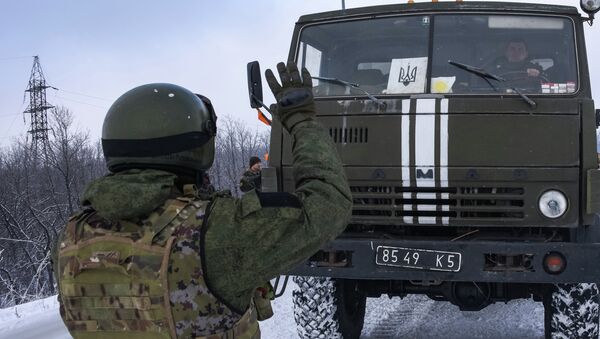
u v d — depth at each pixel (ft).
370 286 14.99
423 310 19.63
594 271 11.76
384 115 13.05
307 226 4.98
